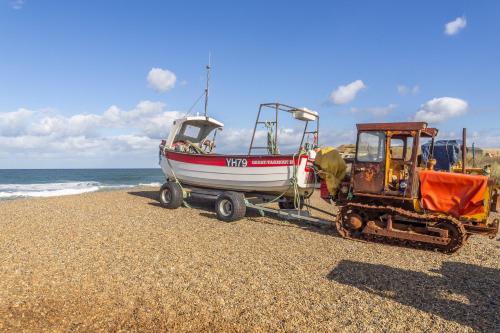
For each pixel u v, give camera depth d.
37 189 29.81
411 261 7.38
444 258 7.69
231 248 7.98
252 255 7.48
